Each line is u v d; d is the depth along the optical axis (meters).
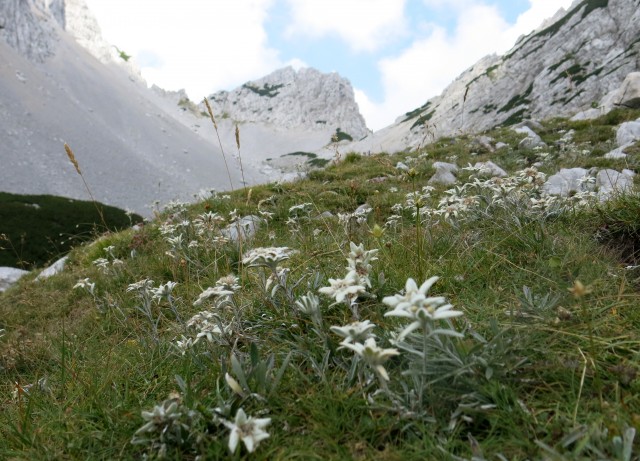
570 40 91.44
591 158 11.07
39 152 113.81
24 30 171.75
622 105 18.42
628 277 2.78
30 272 11.45
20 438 2.06
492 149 16.20
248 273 4.14
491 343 1.83
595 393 1.66
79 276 7.98
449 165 12.59
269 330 2.71
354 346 1.58
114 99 186.25
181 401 1.84
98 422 2.14
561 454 1.35
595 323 2.09
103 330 4.45
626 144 11.74
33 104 138.38
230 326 2.48
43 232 30.08
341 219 5.20
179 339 3.21
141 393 2.44
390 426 1.61
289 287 2.70
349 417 1.74
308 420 1.76
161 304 4.40
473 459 1.34
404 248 3.73
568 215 4.16
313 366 2.03
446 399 1.69
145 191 125.69
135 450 1.82
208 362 2.45
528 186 4.05
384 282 2.74
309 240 5.43
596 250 3.27
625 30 80.38
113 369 2.84
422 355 1.61
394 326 2.18
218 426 1.71
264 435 1.45
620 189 5.02
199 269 5.39
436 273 3.05
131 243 8.66
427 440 1.50
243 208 9.80
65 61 185.62
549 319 2.12
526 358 1.78
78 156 123.44
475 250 3.45
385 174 13.19
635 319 2.12
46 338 4.58
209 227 5.96
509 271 3.08
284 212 8.77
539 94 84.38
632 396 1.54
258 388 1.90
